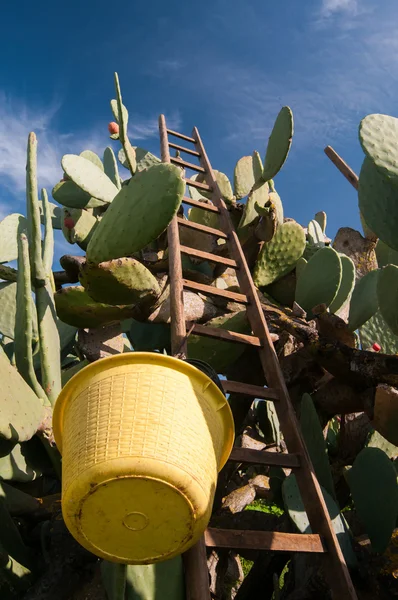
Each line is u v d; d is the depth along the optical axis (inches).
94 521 53.4
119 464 50.9
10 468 92.9
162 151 169.6
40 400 91.0
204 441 56.8
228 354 118.4
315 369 118.6
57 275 148.5
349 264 142.6
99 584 79.7
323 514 80.1
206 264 153.8
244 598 109.2
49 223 116.5
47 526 89.6
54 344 101.4
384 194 102.0
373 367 97.8
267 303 143.5
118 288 109.2
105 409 55.1
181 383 58.2
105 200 136.6
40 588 80.6
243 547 71.0
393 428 95.0
